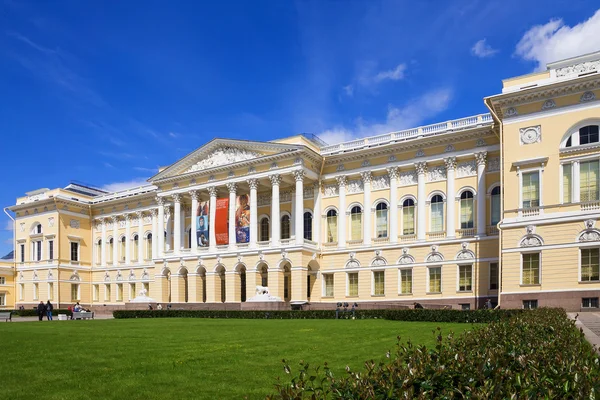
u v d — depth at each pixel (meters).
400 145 53.53
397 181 54.38
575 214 39.09
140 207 78.19
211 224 62.34
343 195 57.59
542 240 40.19
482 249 47.94
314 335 25.06
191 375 14.30
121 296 79.06
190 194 65.00
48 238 80.69
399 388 5.83
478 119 50.00
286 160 57.03
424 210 52.12
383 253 53.84
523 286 40.56
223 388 12.64
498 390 5.58
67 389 12.75
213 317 50.16
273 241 57.19
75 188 90.12
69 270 80.19
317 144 62.94
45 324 38.16
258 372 14.62
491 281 47.16
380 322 34.62
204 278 64.12
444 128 52.34
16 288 84.75
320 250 58.19
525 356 7.52
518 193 41.78
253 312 47.47
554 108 40.97
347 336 24.19
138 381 13.57
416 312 36.56
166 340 23.47
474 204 49.44
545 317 17.23
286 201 61.62
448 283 49.50
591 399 5.40
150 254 76.62
